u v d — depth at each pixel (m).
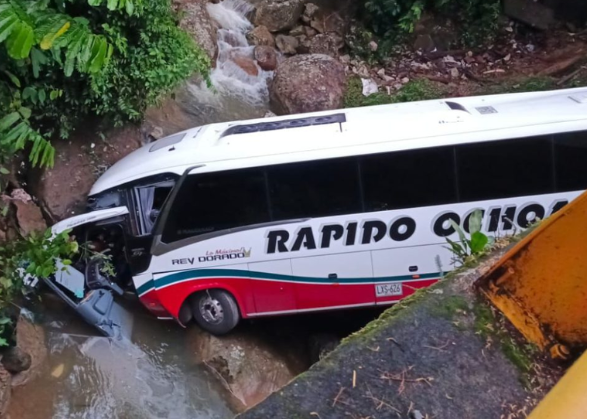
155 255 6.69
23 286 6.46
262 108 11.15
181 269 6.72
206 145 6.75
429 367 2.42
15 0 4.76
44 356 6.46
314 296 6.80
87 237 6.92
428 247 6.61
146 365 6.75
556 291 2.41
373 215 6.54
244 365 6.68
